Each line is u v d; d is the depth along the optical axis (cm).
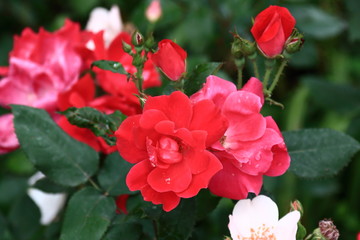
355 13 123
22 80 103
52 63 102
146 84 98
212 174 84
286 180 125
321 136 94
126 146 86
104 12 111
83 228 91
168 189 85
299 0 126
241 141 88
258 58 98
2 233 111
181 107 85
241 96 88
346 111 128
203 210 95
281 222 88
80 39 104
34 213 111
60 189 103
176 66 89
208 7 125
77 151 95
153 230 100
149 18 114
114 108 96
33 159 94
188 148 85
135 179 86
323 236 89
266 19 89
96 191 94
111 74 96
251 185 88
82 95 100
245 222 88
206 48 126
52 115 102
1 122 103
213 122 85
